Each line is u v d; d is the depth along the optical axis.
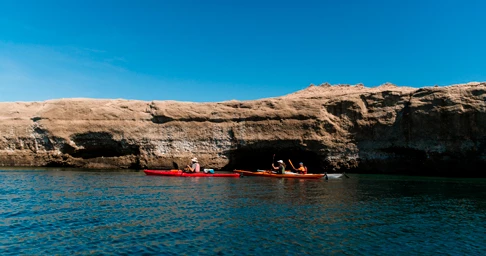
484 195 22.61
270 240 11.70
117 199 18.91
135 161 47.41
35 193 20.72
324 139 43.38
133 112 48.62
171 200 18.73
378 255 10.62
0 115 50.50
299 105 45.44
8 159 48.34
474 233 13.18
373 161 42.31
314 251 10.77
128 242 11.25
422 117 39.38
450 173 39.03
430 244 11.78
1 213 15.00
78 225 13.16
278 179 32.31
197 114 48.00
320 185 27.11
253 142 45.47
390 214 16.14
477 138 37.25
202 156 46.78
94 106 48.78
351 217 15.26
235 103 48.44
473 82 39.84
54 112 48.53
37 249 10.52
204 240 11.58
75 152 48.16
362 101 43.66
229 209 16.41
